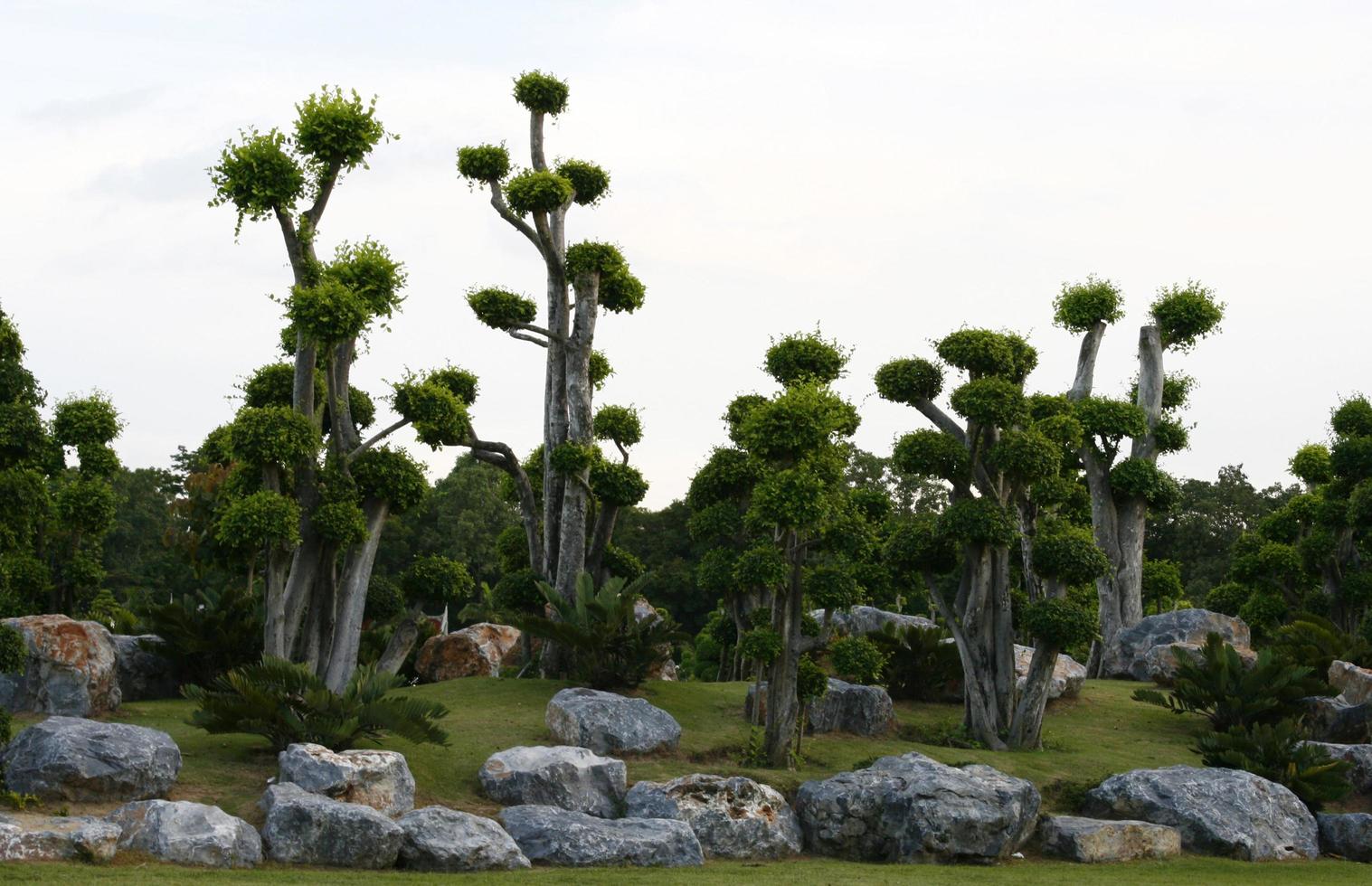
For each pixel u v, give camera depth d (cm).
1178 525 6712
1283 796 2397
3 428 2177
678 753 2492
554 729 2508
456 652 3500
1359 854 2355
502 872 1869
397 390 2806
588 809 2156
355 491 2659
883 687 2872
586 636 2833
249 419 2514
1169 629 3716
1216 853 2289
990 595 2911
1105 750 2805
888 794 2208
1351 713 2886
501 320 3241
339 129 2645
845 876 1938
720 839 2128
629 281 3325
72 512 3081
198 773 2077
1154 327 4138
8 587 2962
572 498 3123
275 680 2155
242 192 2562
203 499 4016
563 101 3416
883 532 3145
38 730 1928
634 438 3431
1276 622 4212
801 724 2512
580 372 3194
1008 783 2248
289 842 1811
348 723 2145
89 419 3111
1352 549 4216
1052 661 2820
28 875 1537
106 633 2594
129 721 2489
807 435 2516
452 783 2206
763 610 2614
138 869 1645
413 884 1705
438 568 2845
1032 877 2002
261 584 3384
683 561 6512
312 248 2672
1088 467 4000
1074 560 2834
